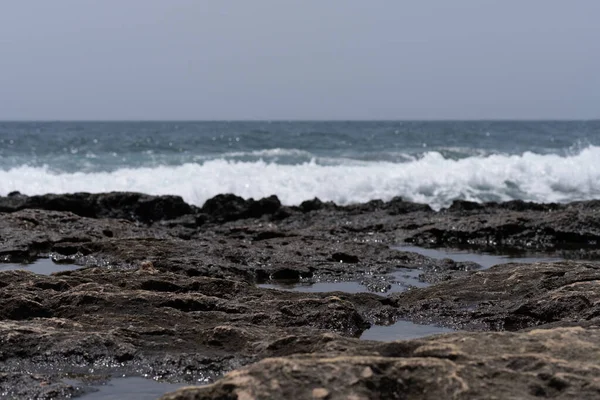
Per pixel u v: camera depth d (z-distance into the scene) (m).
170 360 6.99
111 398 6.31
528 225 16.39
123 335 7.45
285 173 25.72
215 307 8.65
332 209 19.48
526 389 4.85
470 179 26.00
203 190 24.05
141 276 9.65
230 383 4.85
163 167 27.64
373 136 50.75
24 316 8.26
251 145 41.75
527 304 8.78
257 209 18.64
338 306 8.58
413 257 13.54
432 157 30.14
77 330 7.60
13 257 13.13
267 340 7.11
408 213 19.00
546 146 43.47
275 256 12.93
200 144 41.97
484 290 9.74
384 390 4.88
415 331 8.69
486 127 84.94
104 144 41.25
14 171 26.19
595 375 4.97
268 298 9.29
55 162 31.27
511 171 26.45
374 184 25.14
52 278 9.34
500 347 5.46
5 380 6.50
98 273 9.77
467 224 16.56
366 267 12.85
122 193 18.86
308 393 4.73
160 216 18.55
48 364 7.02
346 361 5.03
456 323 8.97
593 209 17.91
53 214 15.63
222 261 12.17
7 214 15.45
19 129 74.50
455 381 4.86
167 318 8.07
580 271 9.72
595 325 7.24
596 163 27.20
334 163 31.00
